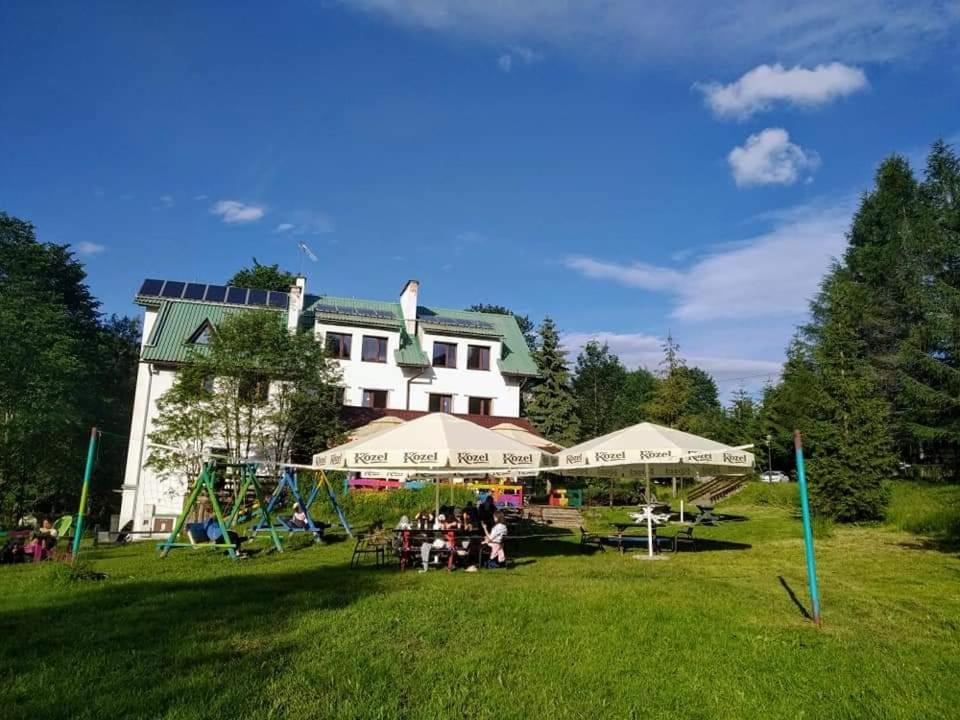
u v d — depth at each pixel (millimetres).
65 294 53969
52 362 35281
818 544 18719
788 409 44656
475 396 42312
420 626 8516
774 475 46312
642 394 85750
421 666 6938
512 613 9352
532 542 20344
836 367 26719
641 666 7121
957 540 18625
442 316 46031
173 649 7379
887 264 43406
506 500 29500
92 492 47531
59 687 6129
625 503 37812
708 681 6711
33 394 33594
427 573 13625
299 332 34438
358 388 40188
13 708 5609
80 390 47375
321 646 7590
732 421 60875
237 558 16172
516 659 7273
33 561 15844
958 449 34156
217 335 31781
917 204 44781
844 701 6234
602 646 7789
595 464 15469
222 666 6801
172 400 29969
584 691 6316
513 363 43719
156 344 35531
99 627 8367
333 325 40281
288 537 20484
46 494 40781
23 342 33219
